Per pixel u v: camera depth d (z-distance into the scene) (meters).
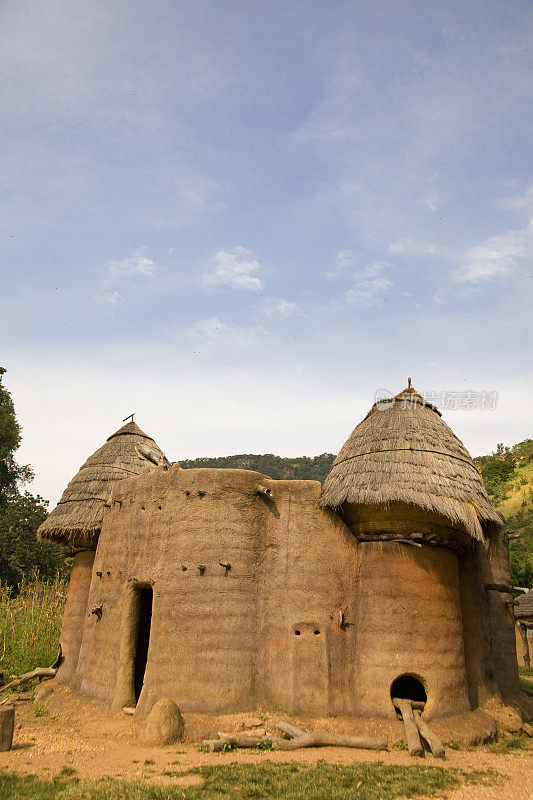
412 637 13.80
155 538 15.87
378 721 13.24
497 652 17.89
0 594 27.30
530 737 14.57
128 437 21.53
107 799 8.40
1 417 49.03
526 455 114.31
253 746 11.88
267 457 116.19
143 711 13.47
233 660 13.91
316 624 14.38
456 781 9.81
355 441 15.92
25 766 10.09
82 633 18.89
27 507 46.09
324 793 8.89
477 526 13.85
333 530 15.30
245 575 14.78
